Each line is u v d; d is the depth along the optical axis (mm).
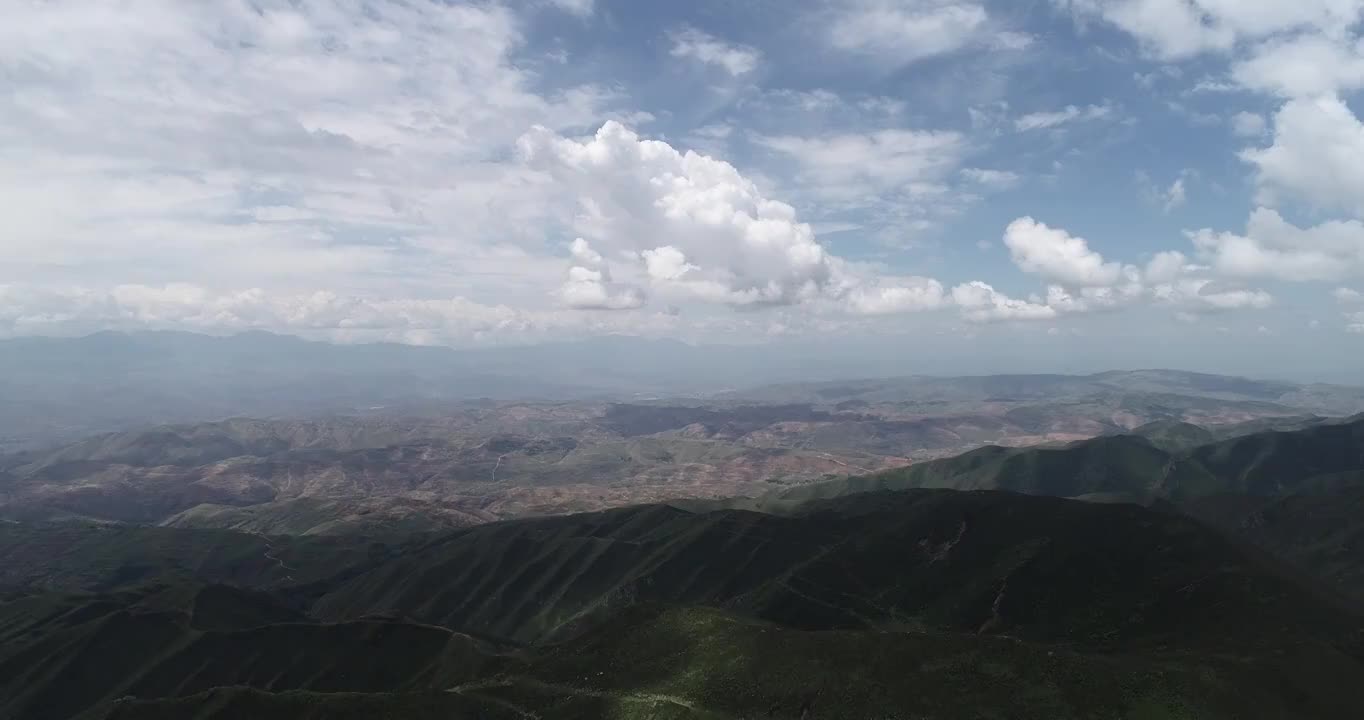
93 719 127750
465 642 148375
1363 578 187875
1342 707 94125
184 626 167750
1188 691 92812
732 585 194750
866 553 191375
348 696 112938
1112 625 135125
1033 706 93062
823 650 110500
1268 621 120312
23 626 175500
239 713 110562
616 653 123312
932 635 109750
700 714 101312
